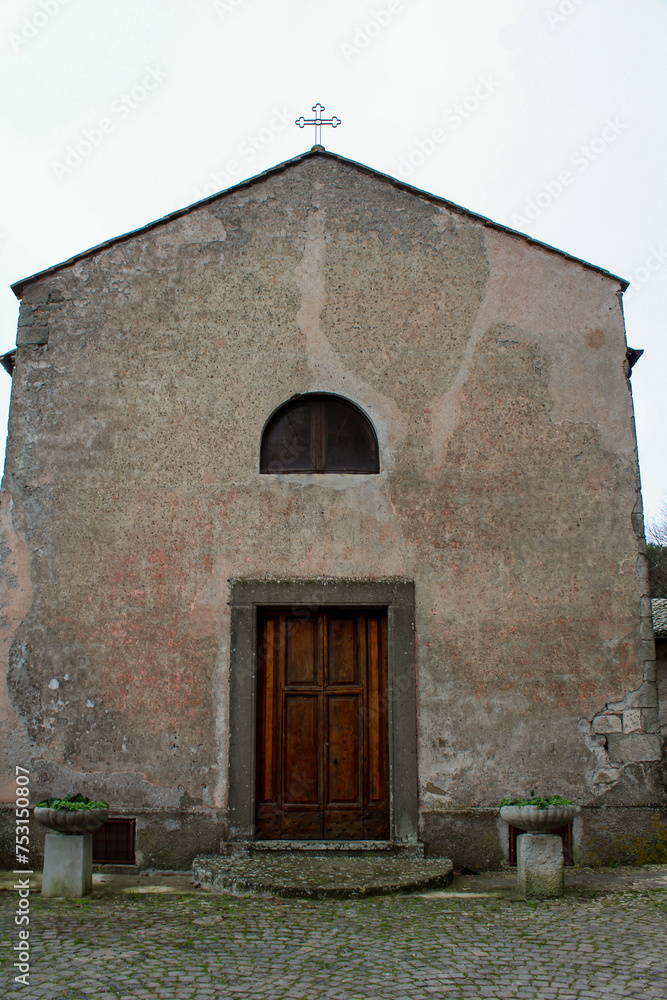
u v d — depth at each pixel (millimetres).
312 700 7062
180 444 7301
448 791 6738
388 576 7078
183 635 6965
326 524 7160
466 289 7570
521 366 7453
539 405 7395
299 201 7715
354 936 4840
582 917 5211
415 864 6316
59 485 7242
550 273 7617
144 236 7664
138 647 6949
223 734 6809
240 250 7625
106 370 7434
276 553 7105
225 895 5840
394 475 7250
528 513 7207
